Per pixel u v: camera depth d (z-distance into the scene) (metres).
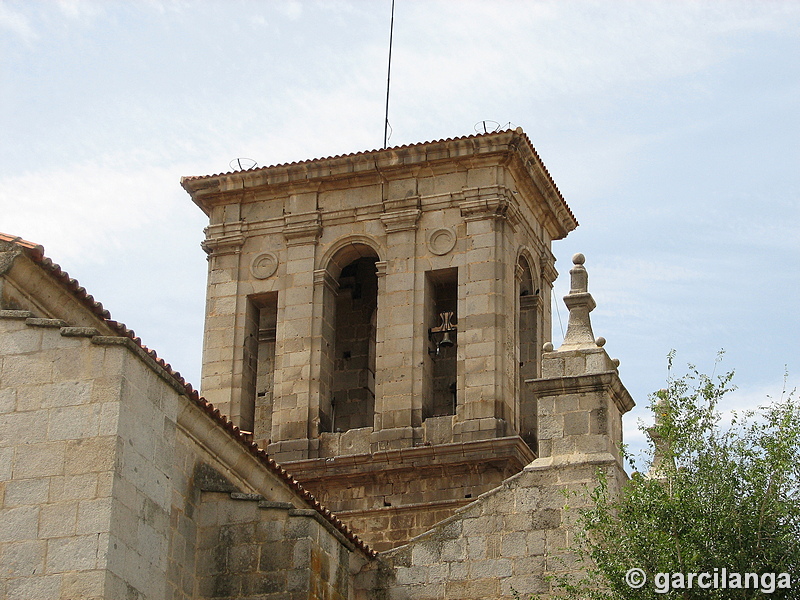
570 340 37.34
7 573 30.31
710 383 33.44
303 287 51.28
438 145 51.09
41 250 32.19
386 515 46.69
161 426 32.38
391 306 50.12
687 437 33.03
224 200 53.00
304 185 52.25
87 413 31.14
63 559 30.25
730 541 31.97
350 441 48.78
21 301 32.44
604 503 33.78
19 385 31.53
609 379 36.38
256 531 34.03
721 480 32.56
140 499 31.41
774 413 33.25
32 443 31.11
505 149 50.69
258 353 52.31
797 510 32.22
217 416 34.44
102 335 31.69
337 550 35.06
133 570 30.94
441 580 35.78
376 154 51.53
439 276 50.75
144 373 32.06
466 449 46.97
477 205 50.59
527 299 52.53
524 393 51.28
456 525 36.12
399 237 50.84
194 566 33.88
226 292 52.16
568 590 33.66
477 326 49.31
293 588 33.47
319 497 47.72
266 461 36.12
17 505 30.73
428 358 49.88
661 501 32.44
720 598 31.48
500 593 35.28
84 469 30.80
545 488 35.75
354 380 51.66
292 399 49.94
